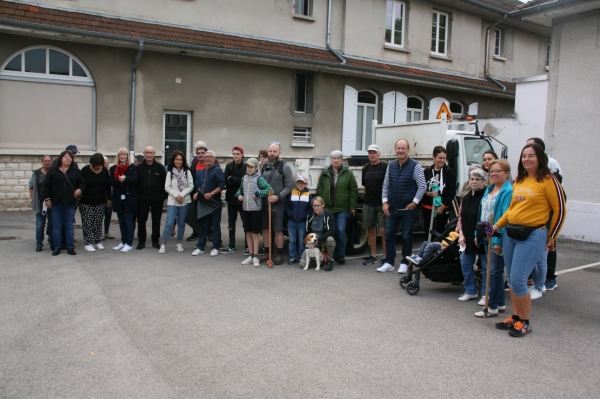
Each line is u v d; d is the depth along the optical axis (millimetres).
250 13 15109
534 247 4938
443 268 6484
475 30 21016
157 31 13195
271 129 15406
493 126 13023
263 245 8680
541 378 4070
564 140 11391
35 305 5723
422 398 3693
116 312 5527
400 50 18594
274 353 4469
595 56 10844
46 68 12305
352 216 8578
